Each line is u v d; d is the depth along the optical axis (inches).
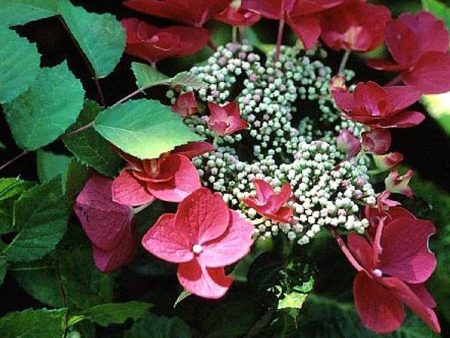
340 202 9.9
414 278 9.8
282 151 11.2
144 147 9.6
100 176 10.3
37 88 10.0
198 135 10.3
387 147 10.5
